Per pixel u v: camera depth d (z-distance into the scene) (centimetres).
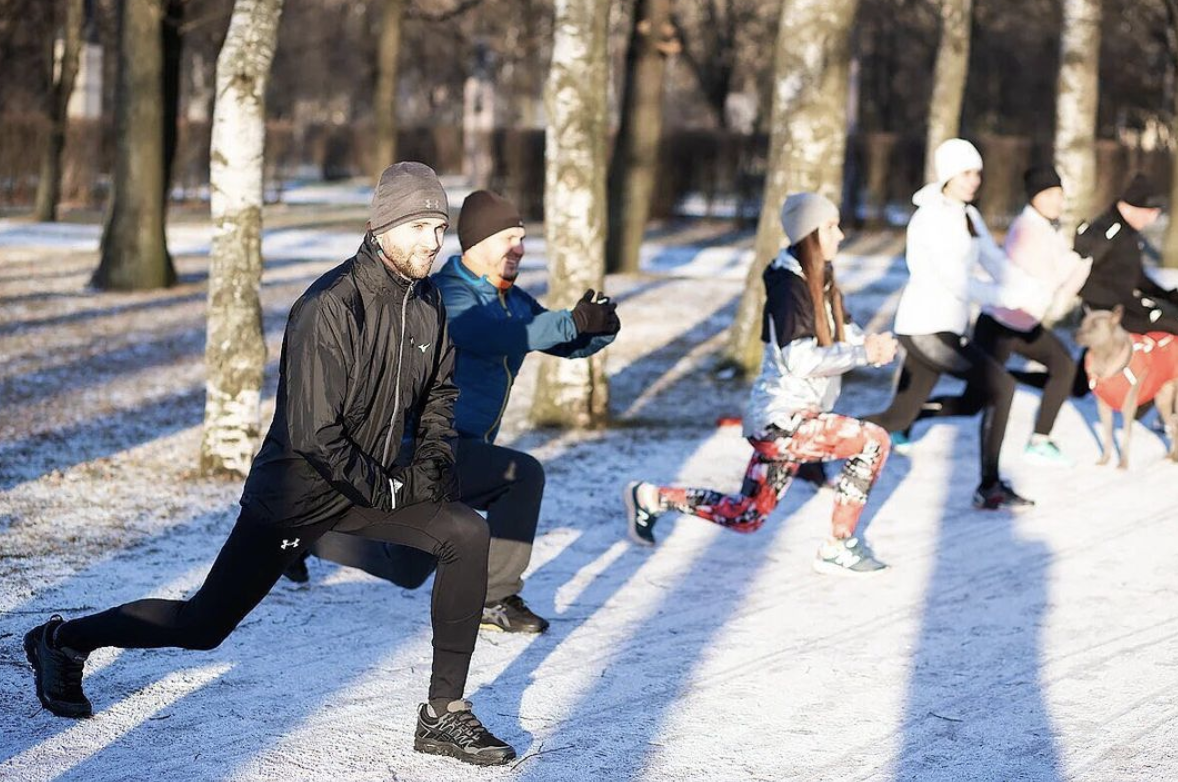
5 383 1158
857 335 668
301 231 2952
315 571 668
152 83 1834
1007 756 467
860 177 3516
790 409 661
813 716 501
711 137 3525
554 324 563
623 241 2258
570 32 1023
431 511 449
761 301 1281
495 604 589
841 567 686
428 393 452
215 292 853
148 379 1208
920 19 4197
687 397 1204
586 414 1057
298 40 4759
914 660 564
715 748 469
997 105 4672
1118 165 3506
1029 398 1228
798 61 1224
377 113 3672
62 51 3175
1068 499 856
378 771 443
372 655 555
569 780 440
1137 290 947
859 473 672
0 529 720
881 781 445
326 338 410
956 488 884
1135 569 705
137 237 1850
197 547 702
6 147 3456
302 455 416
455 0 4519
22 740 457
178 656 545
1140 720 501
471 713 459
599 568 692
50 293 1791
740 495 693
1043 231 913
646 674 541
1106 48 3953
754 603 640
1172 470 938
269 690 512
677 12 3997
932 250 837
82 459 898
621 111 2261
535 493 579
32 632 472
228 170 837
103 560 673
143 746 457
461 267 577
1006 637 595
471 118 4447
